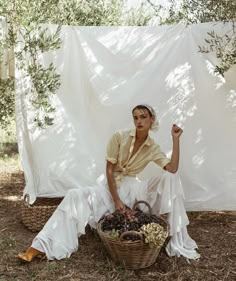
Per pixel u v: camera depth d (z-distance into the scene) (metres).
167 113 4.53
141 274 3.43
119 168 3.89
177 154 3.70
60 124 4.48
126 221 3.53
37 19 4.24
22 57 4.22
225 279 3.35
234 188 4.56
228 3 4.11
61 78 4.46
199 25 4.38
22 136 4.36
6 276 3.37
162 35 4.46
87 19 5.54
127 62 4.50
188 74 4.47
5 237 4.10
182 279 3.35
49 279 3.34
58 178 4.50
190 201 4.63
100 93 4.52
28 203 4.42
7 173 6.34
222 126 4.49
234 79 4.39
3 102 4.71
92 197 3.76
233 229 4.36
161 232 3.35
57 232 3.65
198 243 4.00
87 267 3.53
